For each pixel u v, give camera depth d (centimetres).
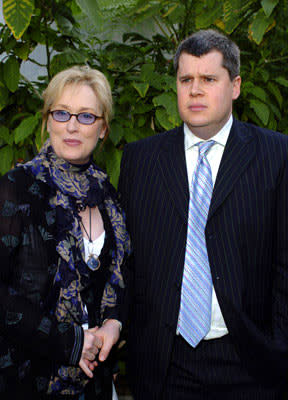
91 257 121
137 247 141
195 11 211
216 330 131
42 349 111
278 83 217
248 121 223
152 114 201
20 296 112
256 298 133
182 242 132
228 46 128
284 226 132
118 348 135
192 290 129
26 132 170
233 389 133
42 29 192
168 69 220
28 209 114
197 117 129
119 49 220
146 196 141
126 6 213
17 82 180
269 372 133
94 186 127
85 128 121
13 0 143
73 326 115
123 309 132
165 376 133
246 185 131
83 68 125
